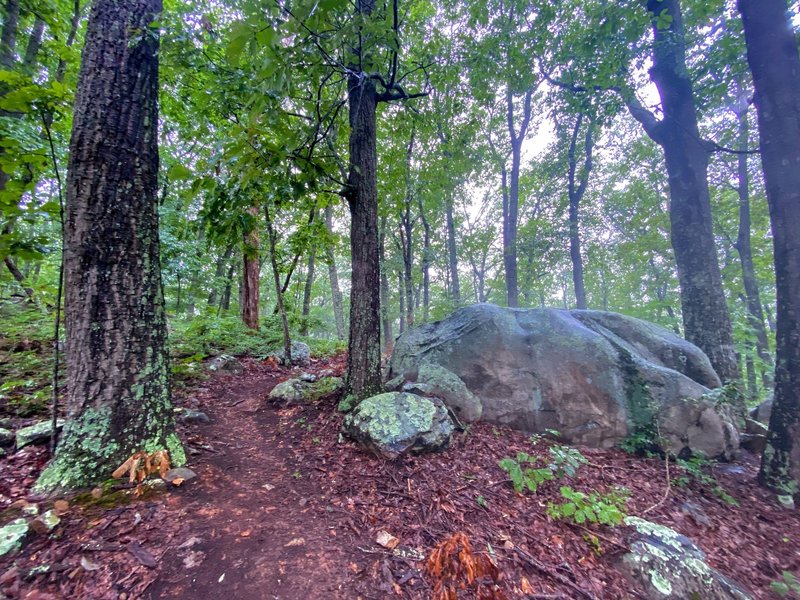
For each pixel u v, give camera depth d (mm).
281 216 7730
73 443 2596
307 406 4906
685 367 5105
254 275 9695
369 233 4637
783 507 3430
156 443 2926
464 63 5836
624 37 5195
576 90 6832
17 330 5207
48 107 2838
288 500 2910
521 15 6008
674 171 6320
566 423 4645
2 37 5754
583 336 5121
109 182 2781
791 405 3602
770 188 3805
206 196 4023
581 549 2631
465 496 3129
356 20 2795
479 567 2240
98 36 2844
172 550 2125
